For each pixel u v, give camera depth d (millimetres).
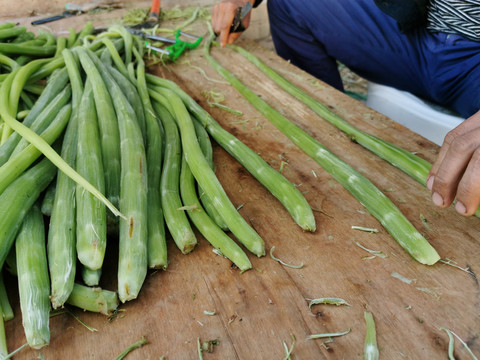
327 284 923
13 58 1886
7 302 884
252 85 1808
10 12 2861
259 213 1136
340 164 1220
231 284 939
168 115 1465
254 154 1268
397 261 965
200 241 1056
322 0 2107
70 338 844
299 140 1373
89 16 2729
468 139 852
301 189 1208
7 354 806
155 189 1133
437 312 846
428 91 2031
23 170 1032
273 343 815
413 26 1845
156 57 2123
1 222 886
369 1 1996
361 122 1505
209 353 805
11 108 1339
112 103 1344
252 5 2287
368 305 872
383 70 2146
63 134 1263
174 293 929
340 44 2188
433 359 767
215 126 1415
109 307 861
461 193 867
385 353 783
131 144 1140
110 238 1049
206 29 2479
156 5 2615
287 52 2541
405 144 1359
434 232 1032
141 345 826
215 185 1073
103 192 1013
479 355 767
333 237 1043
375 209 1079
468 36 1689
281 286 926
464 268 934
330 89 1743
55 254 875
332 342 808
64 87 1495
